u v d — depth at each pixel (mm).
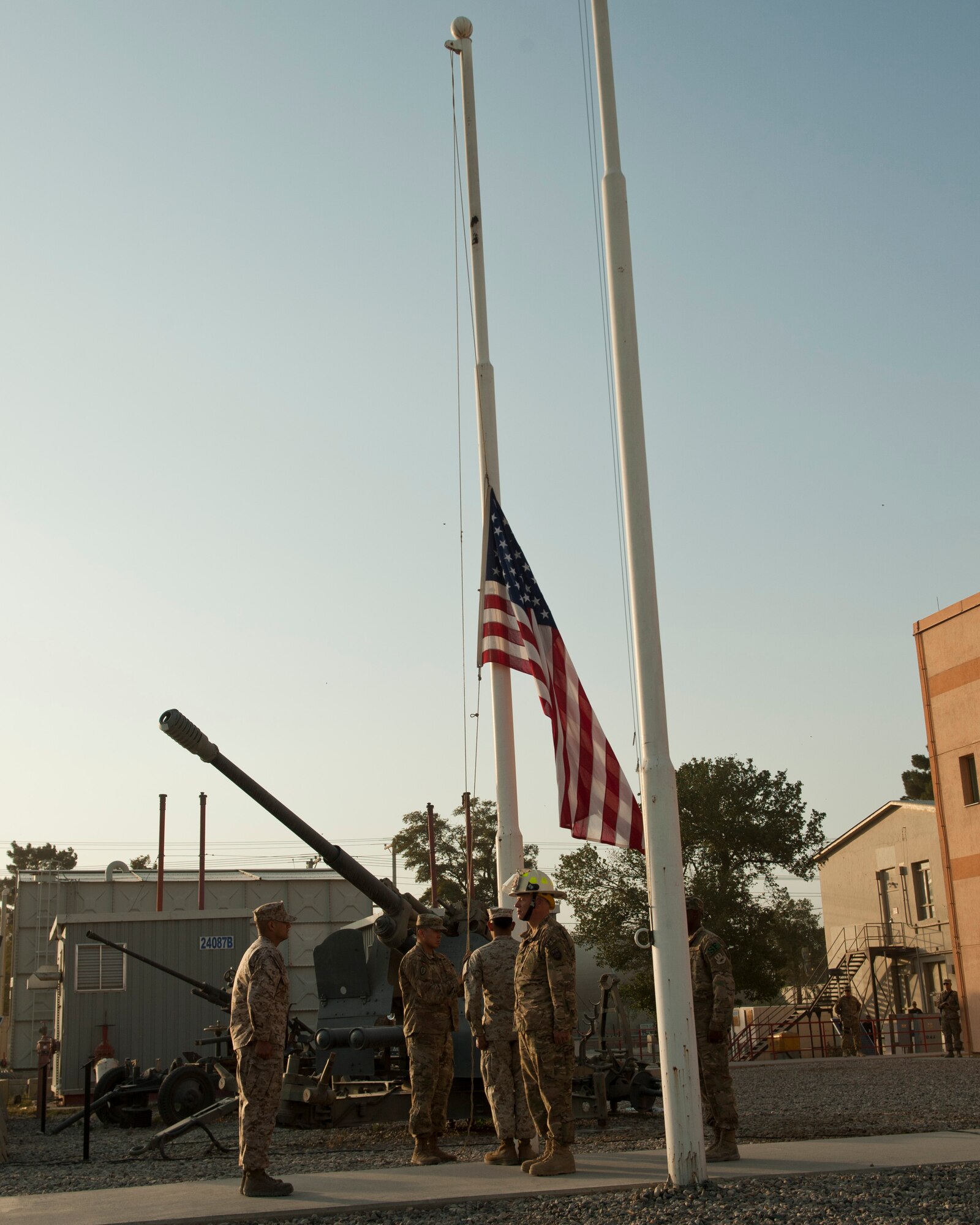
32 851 98000
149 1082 16125
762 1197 7117
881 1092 17141
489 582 11570
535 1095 8742
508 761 11062
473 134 13047
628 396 8703
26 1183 9711
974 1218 6320
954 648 31188
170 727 12023
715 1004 8922
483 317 12570
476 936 14125
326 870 38594
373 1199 7590
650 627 8328
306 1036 15328
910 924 43719
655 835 8000
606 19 9273
